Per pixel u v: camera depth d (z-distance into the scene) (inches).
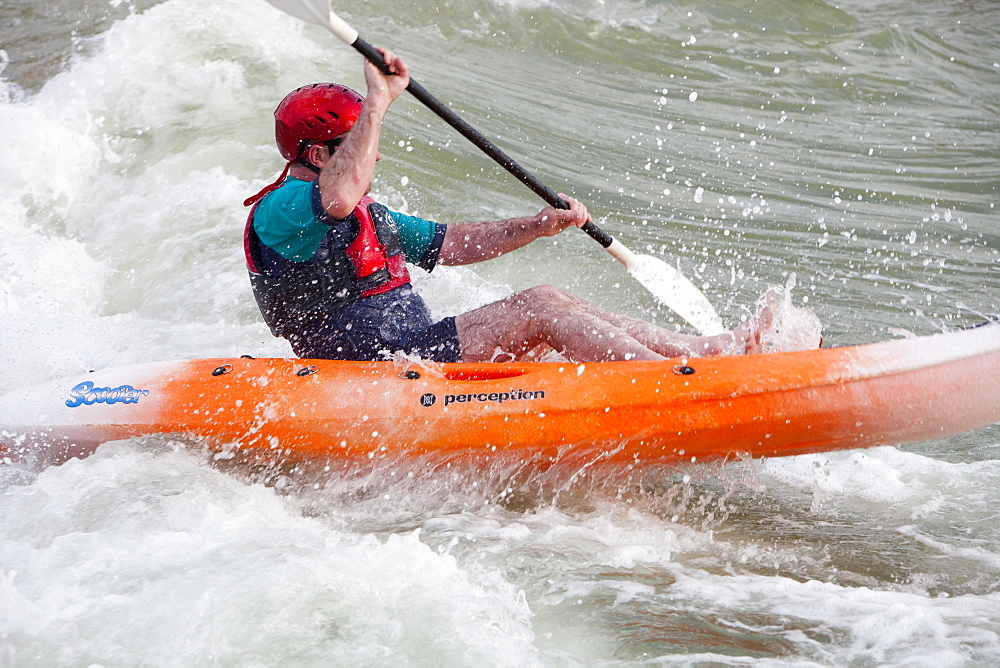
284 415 448.5
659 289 558.9
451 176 912.3
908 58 1459.2
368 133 421.4
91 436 459.8
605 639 332.8
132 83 1005.2
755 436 441.1
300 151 462.6
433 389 452.4
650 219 871.1
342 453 448.8
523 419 441.1
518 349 481.1
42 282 728.3
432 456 447.2
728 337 486.6
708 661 318.0
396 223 505.7
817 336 493.0
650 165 1005.8
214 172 874.8
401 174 894.4
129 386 472.4
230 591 344.2
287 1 420.8
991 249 847.7
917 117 1250.6
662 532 426.3
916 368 438.6
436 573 367.9
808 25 1524.4
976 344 440.1
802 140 1134.4
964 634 331.9
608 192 924.6
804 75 1360.7
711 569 391.9
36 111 913.5
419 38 1272.1
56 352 587.8
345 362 471.5
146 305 713.0
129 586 346.6
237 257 752.3
